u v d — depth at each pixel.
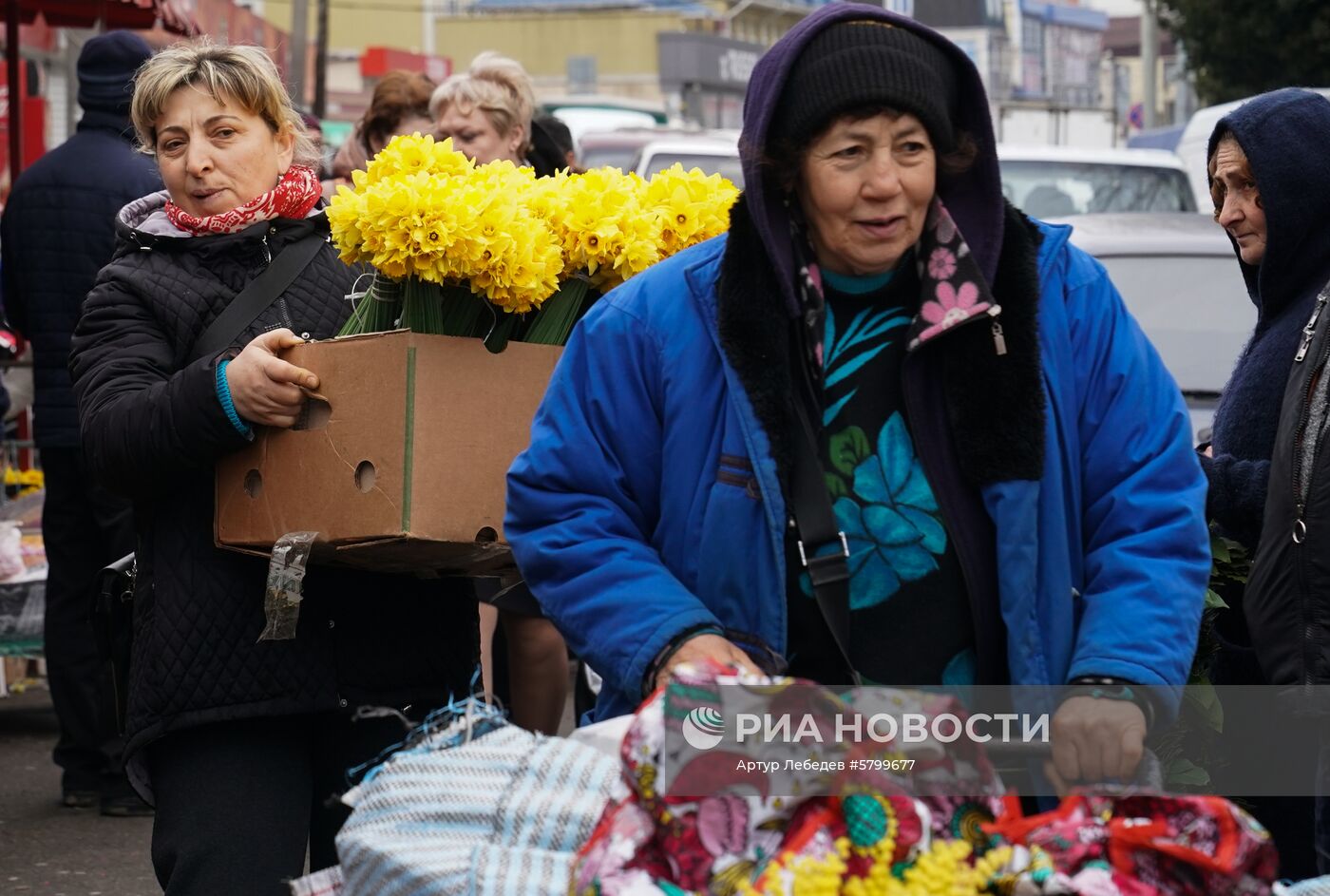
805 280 4.91
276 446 6.32
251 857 6.34
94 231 11.31
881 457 4.88
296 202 6.86
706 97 144.00
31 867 10.18
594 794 4.55
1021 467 4.75
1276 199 7.16
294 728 6.65
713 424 4.95
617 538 5.00
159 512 6.60
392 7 137.38
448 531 6.17
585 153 27.73
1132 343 4.99
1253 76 44.62
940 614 4.85
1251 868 4.25
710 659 4.53
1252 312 13.44
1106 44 187.12
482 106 11.70
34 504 14.73
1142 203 18.39
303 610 6.52
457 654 6.85
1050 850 4.27
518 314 6.56
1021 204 18.39
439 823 4.59
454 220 6.14
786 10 168.62
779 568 4.81
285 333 6.35
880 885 4.14
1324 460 6.00
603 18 145.75
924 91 4.73
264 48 7.11
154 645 6.47
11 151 19.98
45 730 14.27
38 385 11.44
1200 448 7.88
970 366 4.80
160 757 6.56
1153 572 4.74
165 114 6.84
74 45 33.25
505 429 6.32
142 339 6.66
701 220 7.18
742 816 4.23
